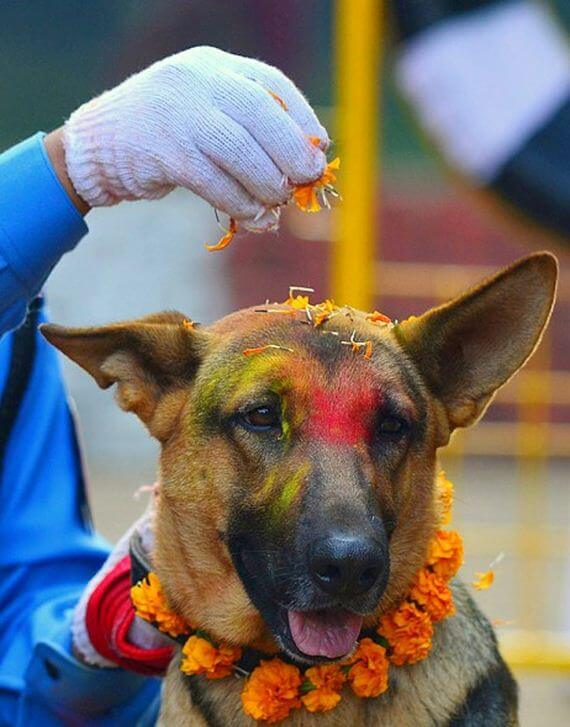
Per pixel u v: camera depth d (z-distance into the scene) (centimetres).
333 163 669
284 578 676
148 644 772
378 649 704
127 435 2544
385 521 700
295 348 714
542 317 737
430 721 718
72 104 2552
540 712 1417
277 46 2503
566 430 1919
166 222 2712
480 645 750
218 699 732
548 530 1695
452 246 2611
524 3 1441
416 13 1439
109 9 2545
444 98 1448
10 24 2536
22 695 793
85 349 746
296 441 696
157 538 746
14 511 827
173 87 655
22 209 669
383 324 765
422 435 734
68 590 827
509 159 1438
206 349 745
